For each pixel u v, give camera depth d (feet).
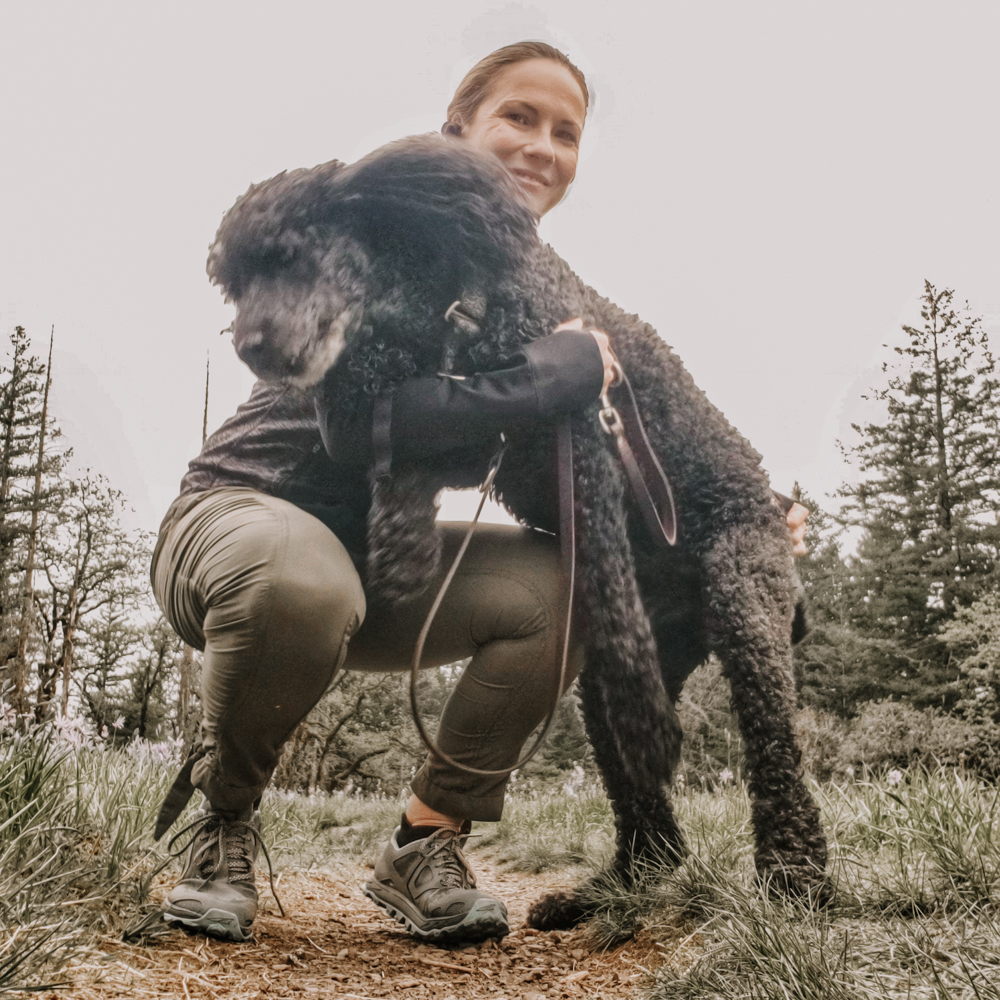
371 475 6.03
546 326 6.28
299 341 5.70
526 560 6.69
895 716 29.17
